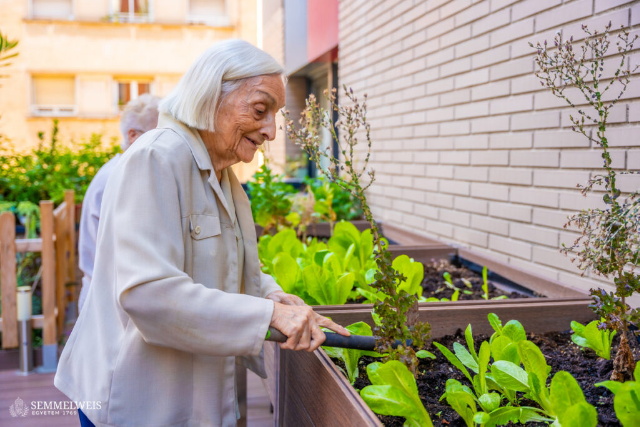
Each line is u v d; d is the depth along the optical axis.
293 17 8.16
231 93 1.38
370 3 4.49
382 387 1.20
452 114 3.27
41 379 3.52
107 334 1.38
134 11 14.93
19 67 14.36
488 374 1.41
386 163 4.29
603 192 2.11
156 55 15.01
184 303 1.22
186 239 1.36
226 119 1.40
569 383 1.04
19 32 14.33
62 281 4.29
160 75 15.07
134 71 14.95
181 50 15.12
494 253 2.90
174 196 1.31
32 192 6.09
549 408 1.21
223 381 1.43
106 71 14.81
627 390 0.97
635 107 1.94
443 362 1.68
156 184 1.29
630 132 1.97
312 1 6.76
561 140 2.34
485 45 2.88
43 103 14.74
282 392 1.88
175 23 14.98
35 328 3.91
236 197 1.58
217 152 1.48
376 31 4.38
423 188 3.69
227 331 1.23
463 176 3.18
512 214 2.73
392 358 1.36
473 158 3.06
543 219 2.49
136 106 2.71
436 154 3.50
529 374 1.22
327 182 4.73
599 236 1.49
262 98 1.39
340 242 2.69
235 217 1.53
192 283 1.25
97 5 14.71
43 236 3.69
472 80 3.03
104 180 2.50
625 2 1.96
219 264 1.42
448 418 1.31
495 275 2.74
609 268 1.44
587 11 2.14
